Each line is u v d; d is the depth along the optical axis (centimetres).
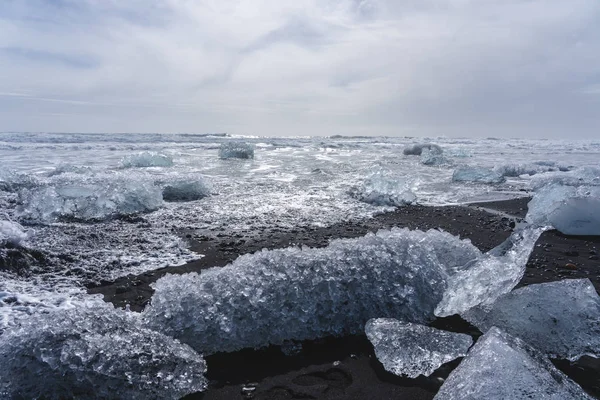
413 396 217
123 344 218
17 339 211
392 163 1684
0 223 427
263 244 501
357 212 700
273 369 242
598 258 455
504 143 4447
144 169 1269
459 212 722
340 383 229
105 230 561
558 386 188
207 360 250
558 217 581
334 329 279
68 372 200
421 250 323
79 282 369
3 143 2316
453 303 291
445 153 2225
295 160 1762
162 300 270
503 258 300
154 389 209
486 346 212
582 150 3036
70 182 767
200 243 502
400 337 252
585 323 263
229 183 1023
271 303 270
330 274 291
